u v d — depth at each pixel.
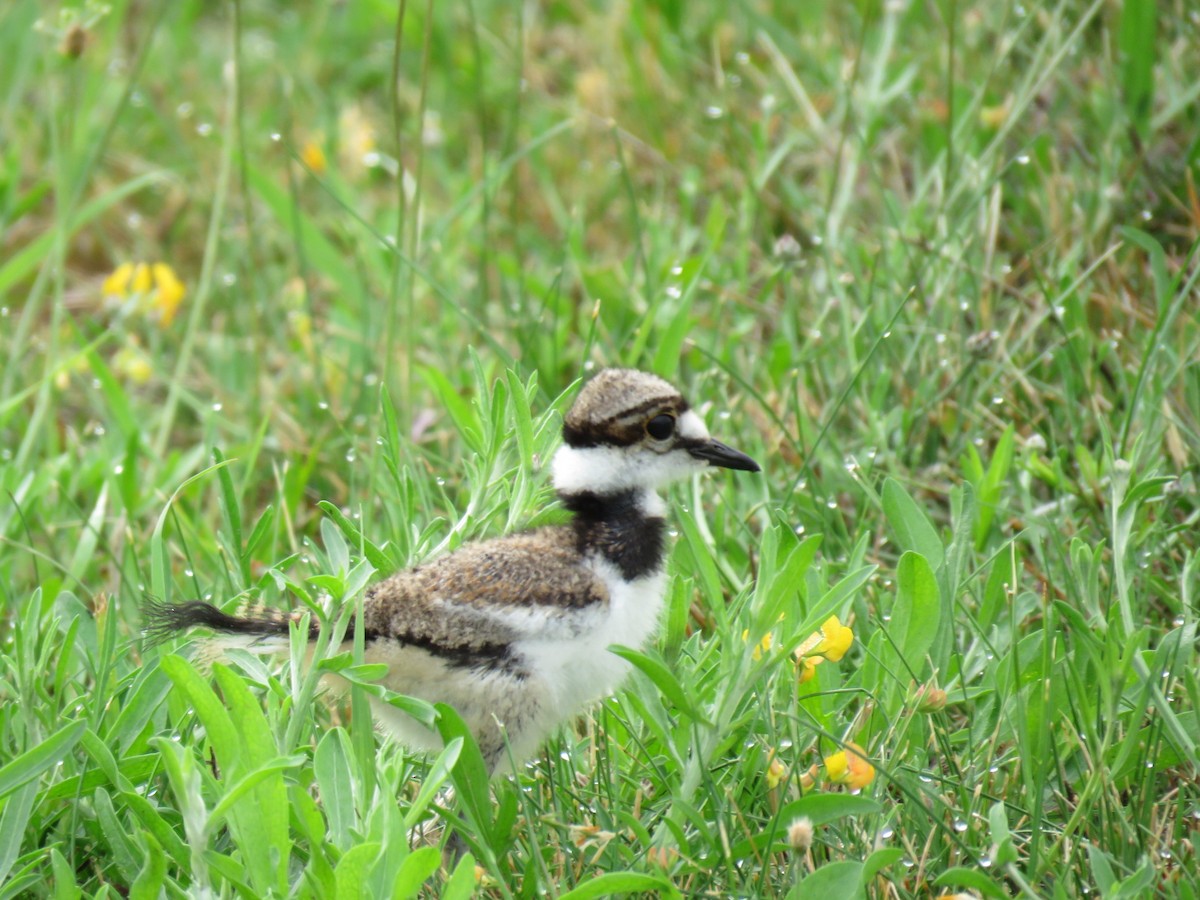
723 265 13.14
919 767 7.82
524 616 7.37
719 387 11.41
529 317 12.73
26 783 6.86
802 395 11.39
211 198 15.93
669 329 11.23
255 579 10.05
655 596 8.02
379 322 13.51
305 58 18.02
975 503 9.00
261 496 12.11
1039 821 7.05
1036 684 7.74
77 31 12.86
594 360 11.91
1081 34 13.58
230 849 7.40
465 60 17.09
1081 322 10.84
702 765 7.02
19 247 15.74
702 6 16.88
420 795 6.50
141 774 7.59
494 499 8.59
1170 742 7.66
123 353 13.32
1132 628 7.49
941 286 11.45
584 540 7.79
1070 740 7.62
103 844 7.54
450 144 16.50
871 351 9.93
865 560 9.65
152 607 7.61
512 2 17.61
